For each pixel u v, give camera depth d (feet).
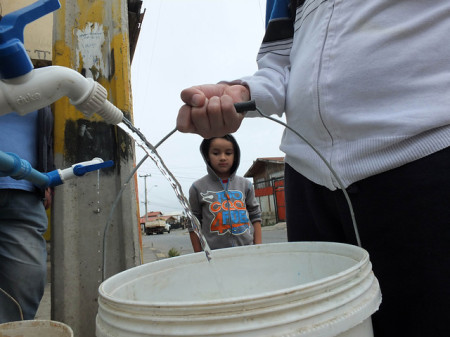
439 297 1.84
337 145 2.31
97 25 4.77
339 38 2.29
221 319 1.13
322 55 2.36
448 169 1.84
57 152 4.35
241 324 1.12
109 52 4.75
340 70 2.23
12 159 2.16
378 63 2.09
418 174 1.93
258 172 59.41
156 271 2.15
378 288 1.49
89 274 4.22
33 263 3.69
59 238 4.15
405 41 2.05
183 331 1.14
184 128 2.24
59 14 4.64
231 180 6.38
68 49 4.62
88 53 4.68
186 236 55.83
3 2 7.65
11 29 1.34
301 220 2.79
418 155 1.92
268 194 55.67
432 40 1.98
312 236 2.71
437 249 1.86
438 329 1.85
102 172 4.44
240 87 2.63
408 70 2.02
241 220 5.97
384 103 2.10
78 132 4.43
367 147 2.10
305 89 2.48
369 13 2.16
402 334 2.05
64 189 4.23
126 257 4.34
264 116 2.18
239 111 2.19
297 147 2.66
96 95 1.60
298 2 2.89
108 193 4.44
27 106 1.44
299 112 2.59
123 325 1.26
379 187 2.10
